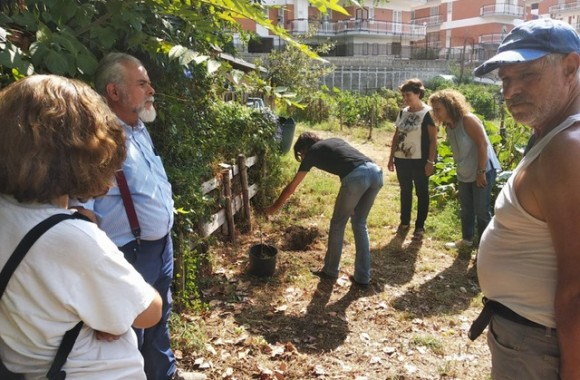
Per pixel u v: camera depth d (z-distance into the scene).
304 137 4.20
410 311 4.00
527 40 1.45
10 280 1.12
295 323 3.75
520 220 1.50
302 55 17.17
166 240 2.50
